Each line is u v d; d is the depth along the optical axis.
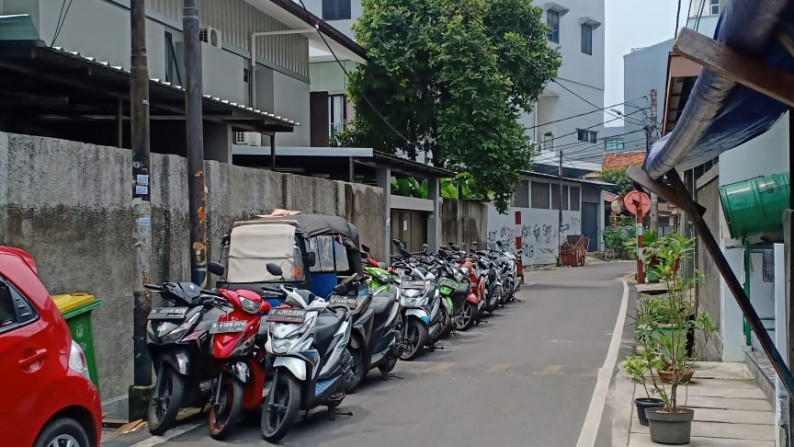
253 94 19.72
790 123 5.39
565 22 50.56
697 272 10.52
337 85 28.80
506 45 27.00
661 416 7.68
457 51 25.23
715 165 11.72
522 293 24.17
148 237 9.05
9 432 5.39
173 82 16.61
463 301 15.41
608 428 8.38
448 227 28.94
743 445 7.62
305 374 7.80
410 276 13.62
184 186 10.87
